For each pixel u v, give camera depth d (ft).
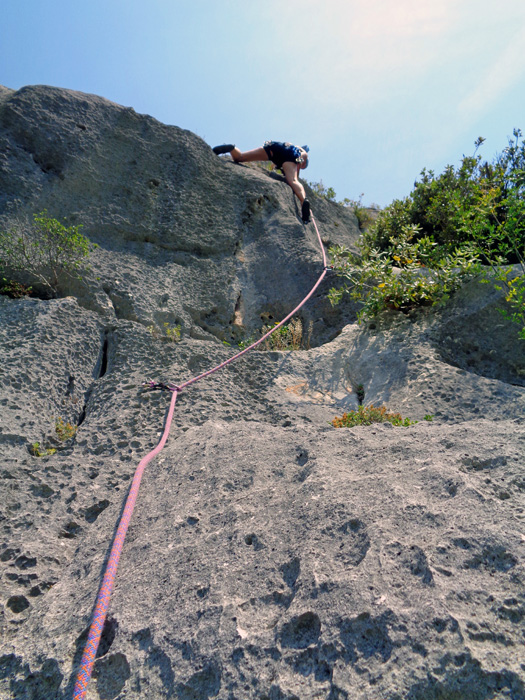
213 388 15.23
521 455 8.39
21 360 14.38
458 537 6.55
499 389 13.61
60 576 8.17
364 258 22.16
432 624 5.44
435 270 17.85
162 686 5.72
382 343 16.90
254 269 24.48
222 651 5.83
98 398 14.85
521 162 22.65
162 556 7.66
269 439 10.78
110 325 18.07
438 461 8.50
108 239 22.62
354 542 6.93
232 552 7.31
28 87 25.12
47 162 23.13
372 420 13.24
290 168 31.68
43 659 6.34
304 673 5.46
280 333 20.31
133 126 27.07
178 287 21.88
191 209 25.52
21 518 9.45
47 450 12.29
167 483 9.78
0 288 18.17
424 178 25.00
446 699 4.90
